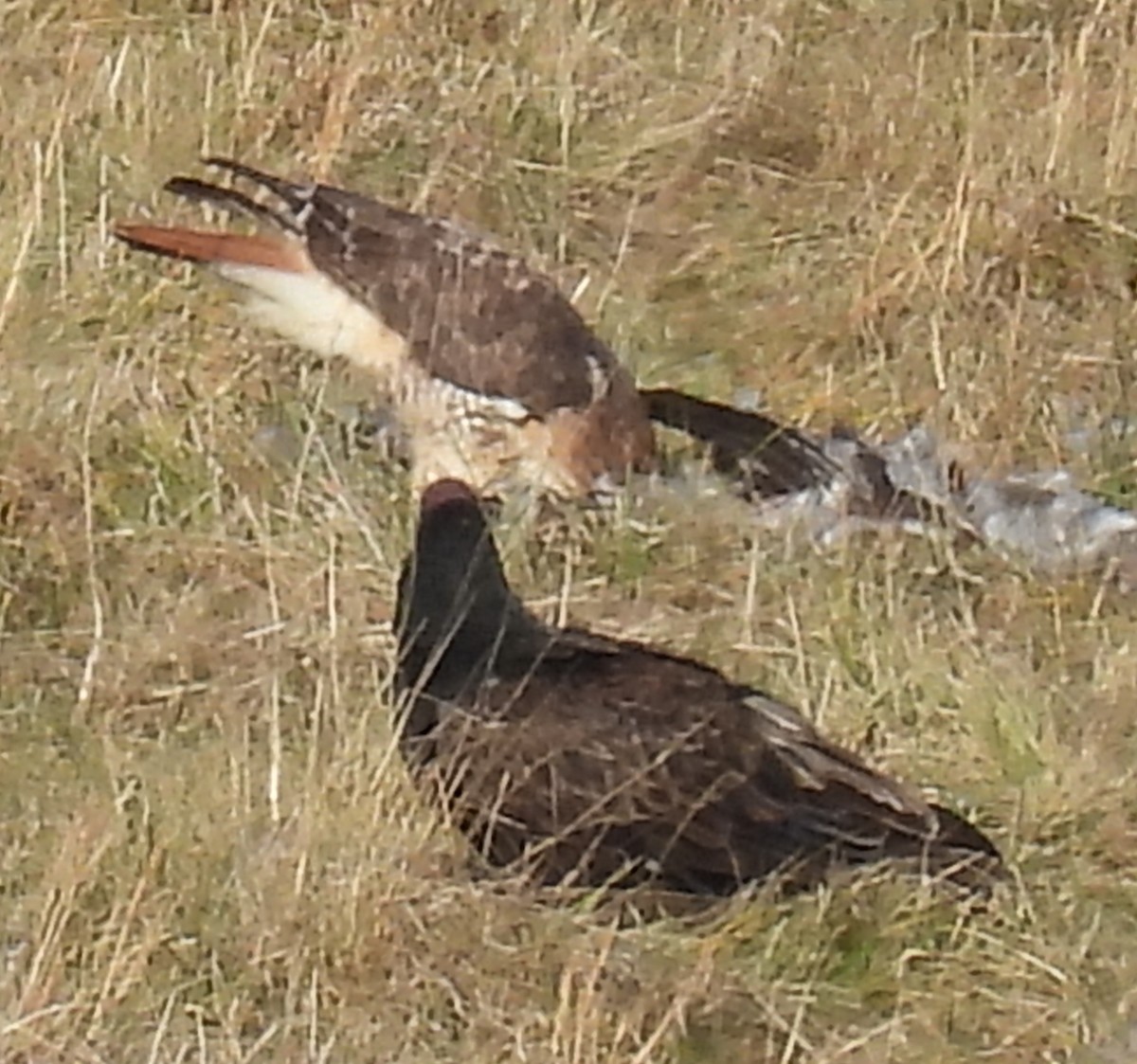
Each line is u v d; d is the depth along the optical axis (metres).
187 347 14.22
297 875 10.76
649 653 11.60
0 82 15.67
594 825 11.14
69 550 12.74
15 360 13.73
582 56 16.47
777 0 16.97
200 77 16.12
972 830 11.22
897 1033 10.62
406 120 16.14
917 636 12.41
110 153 15.58
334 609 12.18
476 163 15.92
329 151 15.84
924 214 15.46
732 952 10.91
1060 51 16.64
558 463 14.08
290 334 14.55
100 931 10.62
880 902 11.03
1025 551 13.34
